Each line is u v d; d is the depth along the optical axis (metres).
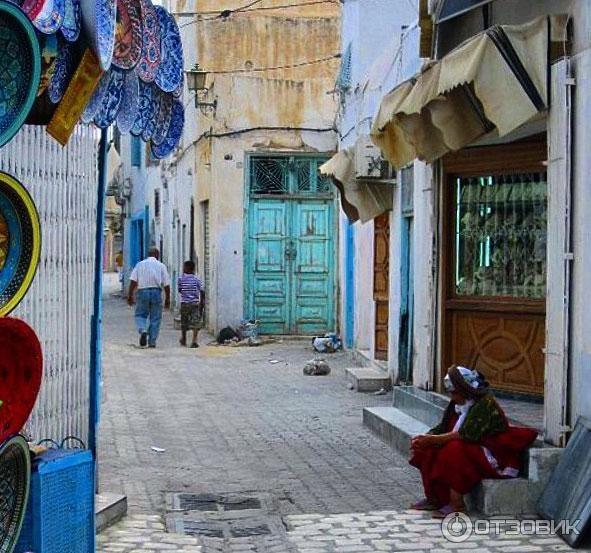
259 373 15.05
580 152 7.04
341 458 8.96
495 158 9.53
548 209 7.43
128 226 37.84
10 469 4.56
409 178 11.78
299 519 6.95
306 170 19.69
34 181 5.84
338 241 19.61
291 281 19.78
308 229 19.77
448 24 9.54
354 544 6.37
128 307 30.36
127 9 5.55
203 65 21.88
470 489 7.02
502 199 9.77
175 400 12.39
